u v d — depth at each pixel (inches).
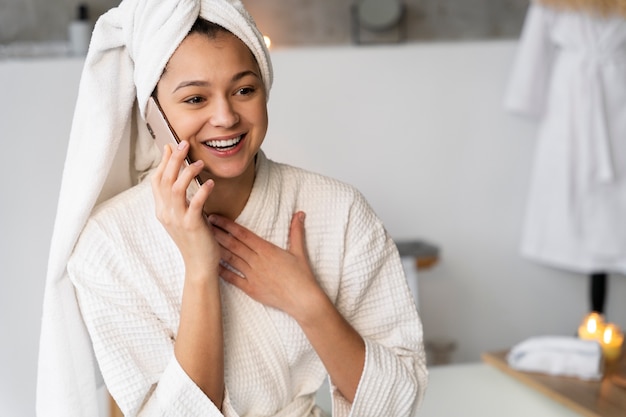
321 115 101.3
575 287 112.3
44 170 85.9
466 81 105.2
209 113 37.9
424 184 105.9
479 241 108.7
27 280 85.5
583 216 105.5
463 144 106.3
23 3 111.7
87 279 40.9
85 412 43.8
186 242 38.6
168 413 39.6
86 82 40.2
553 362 74.5
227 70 37.4
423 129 104.8
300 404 45.4
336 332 41.8
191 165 37.6
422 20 122.4
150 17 37.7
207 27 37.4
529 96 104.9
